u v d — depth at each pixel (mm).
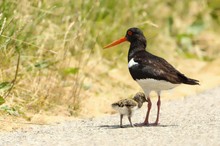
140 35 13977
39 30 16234
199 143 10672
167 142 10812
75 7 17797
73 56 17062
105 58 18266
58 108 14500
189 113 13812
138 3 20125
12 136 11898
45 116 13859
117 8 19312
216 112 13727
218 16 23172
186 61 20469
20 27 14938
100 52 18156
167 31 21516
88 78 16766
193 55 21031
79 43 17156
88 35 17859
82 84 15531
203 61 21172
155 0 21172
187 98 15977
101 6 18641
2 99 13438
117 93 16609
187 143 10695
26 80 15039
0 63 14742
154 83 12617
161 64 12828
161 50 20156
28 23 15508
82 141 11133
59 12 17203
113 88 16906
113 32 18688
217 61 19984
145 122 12867
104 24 18672
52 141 11242
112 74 17719
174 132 11664
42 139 11453
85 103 15227
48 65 15555
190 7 23156
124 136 11422
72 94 15008
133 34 13992
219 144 10586
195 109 14273
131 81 17688
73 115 14422
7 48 15078
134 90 17125
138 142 10875
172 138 11133
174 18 22281
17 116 13672
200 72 19484
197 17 22844
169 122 12930
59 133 11977
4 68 14836
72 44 16672
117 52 18734
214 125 12219
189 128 12023
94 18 18297
